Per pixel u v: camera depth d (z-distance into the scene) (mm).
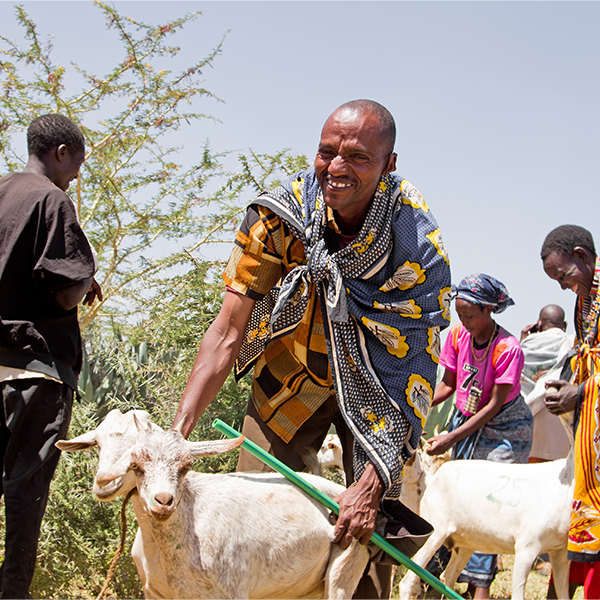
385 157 3225
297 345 3469
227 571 2797
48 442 3576
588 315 4562
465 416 6035
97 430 2822
